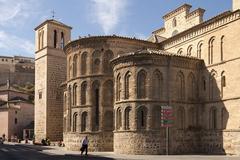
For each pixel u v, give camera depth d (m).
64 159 43.34
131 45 60.50
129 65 51.31
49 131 81.06
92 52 59.19
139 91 50.41
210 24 53.66
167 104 50.72
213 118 52.28
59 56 84.62
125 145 50.19
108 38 58.81
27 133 108.25
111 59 57.91
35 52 87.56
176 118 51.44
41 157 46.59
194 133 53.22
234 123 48.50
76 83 60.38
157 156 45.72
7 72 154.12
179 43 59.44
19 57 163.12
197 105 54.31
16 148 68.44
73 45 61.44
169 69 51.59
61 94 83.94
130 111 50.47
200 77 54.78
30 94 131.62
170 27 69.12
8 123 110.38
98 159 42.53
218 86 51.69
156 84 50.72
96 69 58.81
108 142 57.00
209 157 43.59
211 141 51.91
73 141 59.91
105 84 58.12
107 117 57.69
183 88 53.03
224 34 51.22
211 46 53.47
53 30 84.81
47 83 82.00
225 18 51.12
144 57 50.59
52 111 82.00
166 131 48.91
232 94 49.25
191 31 57.03
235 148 47.94
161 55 51.00
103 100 57.75
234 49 49.38
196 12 62.47
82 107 58.88
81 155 48.22
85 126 58.47
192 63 54.09
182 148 51.47
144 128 49.41
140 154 48.88
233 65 49.34
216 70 52.19
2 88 125.88
